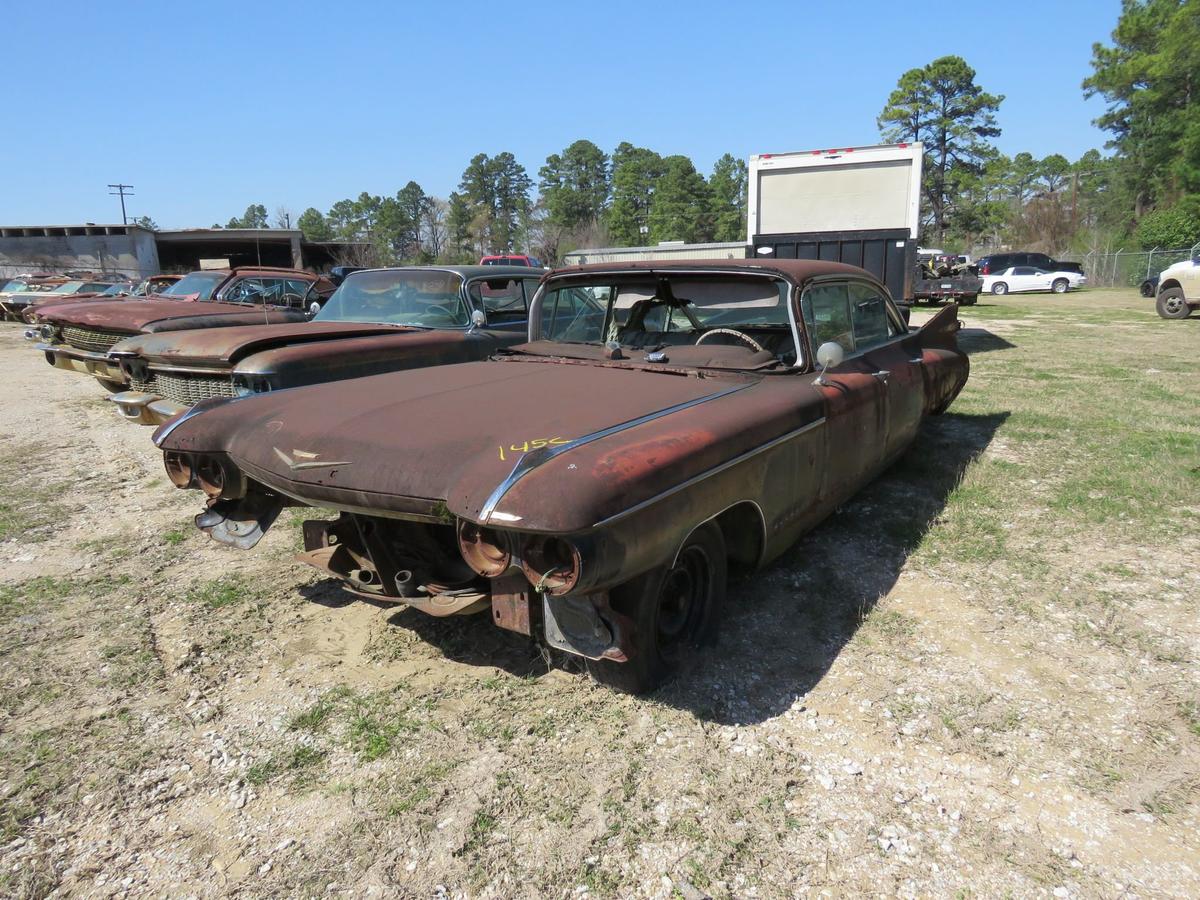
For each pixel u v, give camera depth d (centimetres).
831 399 377
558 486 237
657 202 8162
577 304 459
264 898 214
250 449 319
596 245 7931
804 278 391
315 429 309
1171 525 459
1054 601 371
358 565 330
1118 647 330
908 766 261
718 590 326
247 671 324
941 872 220
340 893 215
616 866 223
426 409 316
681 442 276
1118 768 258
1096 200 6172
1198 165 4403
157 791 255
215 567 431
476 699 301
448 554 310
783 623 353
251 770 264
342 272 2752
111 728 287
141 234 4197
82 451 705
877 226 1128
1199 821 236
